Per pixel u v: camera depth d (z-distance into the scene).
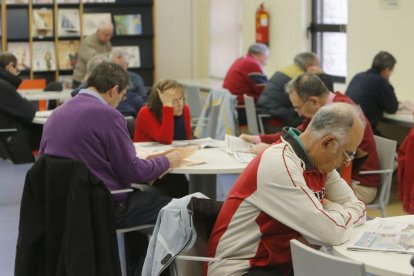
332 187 3.02
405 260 2.39
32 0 10.12
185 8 11.21
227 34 10.34
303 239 2.74
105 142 3.68
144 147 4.54
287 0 8.62
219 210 2.88
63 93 7.86
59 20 10.23
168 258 2.69
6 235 5.42
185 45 11.29
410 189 4.34
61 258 3.37
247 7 9.62
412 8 6.54
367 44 7.22
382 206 4.55
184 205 2.76
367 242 2.60
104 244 3.37
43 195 3.48
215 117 6.90
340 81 8.05
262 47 8.13
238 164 3.99
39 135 6.35
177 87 4.82
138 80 7.74
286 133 2.80
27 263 3.48
